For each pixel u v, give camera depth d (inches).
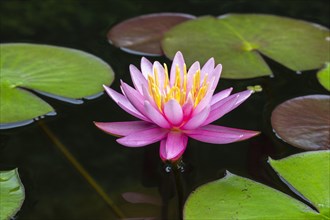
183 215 44.5
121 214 46.3
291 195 45.8
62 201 46.6
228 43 52.4
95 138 49.2
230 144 48.6
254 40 52.5
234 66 51.1
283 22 53.7
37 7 57.4
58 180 47.4
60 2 57.9
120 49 53.1
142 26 54.5
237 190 45.2
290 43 52.3
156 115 45.3
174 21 54.8
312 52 51.8
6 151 48.5
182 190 46.8
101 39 54.1
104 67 51.0
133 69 46.6
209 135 45.8
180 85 46.2
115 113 49.8
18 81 49.7
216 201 44.9
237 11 56.4
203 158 48.1
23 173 47.6
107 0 58.1
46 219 46.0
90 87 50.0
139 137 45.7
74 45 53.6
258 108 49.9
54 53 51.5
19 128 49.0
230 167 47.6
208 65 46.9
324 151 46.4
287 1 57.4
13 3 57.7
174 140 45.7
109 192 47.1
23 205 46.4
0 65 50.5
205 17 54.3
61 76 50.3
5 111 48.5
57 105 49.8
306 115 48.4
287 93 50.4
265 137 48.4
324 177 45.5
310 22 53.9
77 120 49.6
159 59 52.3
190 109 45.5
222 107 45.6
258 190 45.1
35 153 48.4
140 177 47.6
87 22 55.7
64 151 48.6
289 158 46.3
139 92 46.4
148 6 57.2
